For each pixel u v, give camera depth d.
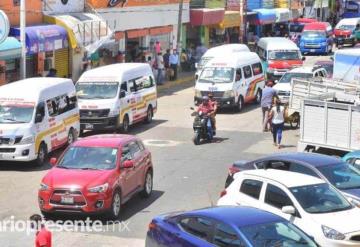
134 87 47.81
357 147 34.56
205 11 85.75
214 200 30.58
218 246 18.45
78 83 45.91
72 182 26.42
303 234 18.84
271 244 18.08
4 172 35.50
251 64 59.16
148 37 75.00
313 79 47.34
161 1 75.69
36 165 36.69
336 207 22.62
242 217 19.03
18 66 53.16
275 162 27.42
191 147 42.50
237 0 101.00
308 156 27.59
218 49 66.94
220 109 56.84
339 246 21.27
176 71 74.56
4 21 44.38
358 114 34.28
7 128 35.53
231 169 29.44
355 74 50.62
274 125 42.25
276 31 116.94
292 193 22.66
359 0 154.38
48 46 51.81
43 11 54.66
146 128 48.56
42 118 36.97
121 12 66.44
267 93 47.38
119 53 67.69
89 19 58.16
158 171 36.09
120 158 28.08
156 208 29.23
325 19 152.62
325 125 35.56
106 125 44.62
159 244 20.17
